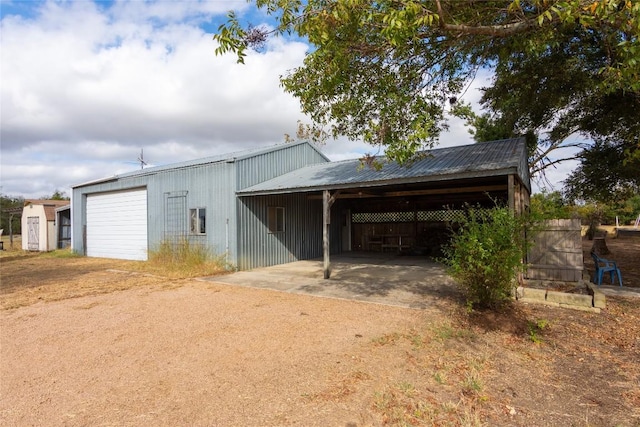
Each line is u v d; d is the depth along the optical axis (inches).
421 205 595.5
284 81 253.0
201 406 120.0
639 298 243.9
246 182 423.5
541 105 385.1
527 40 241.3
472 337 181.5
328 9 178.7
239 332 196.9
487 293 210.7
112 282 354.6
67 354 169.0
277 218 473.4
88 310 248.7
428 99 266.5
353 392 127.6
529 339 178.5
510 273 204.5
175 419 112.4
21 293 308.7
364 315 225.3
